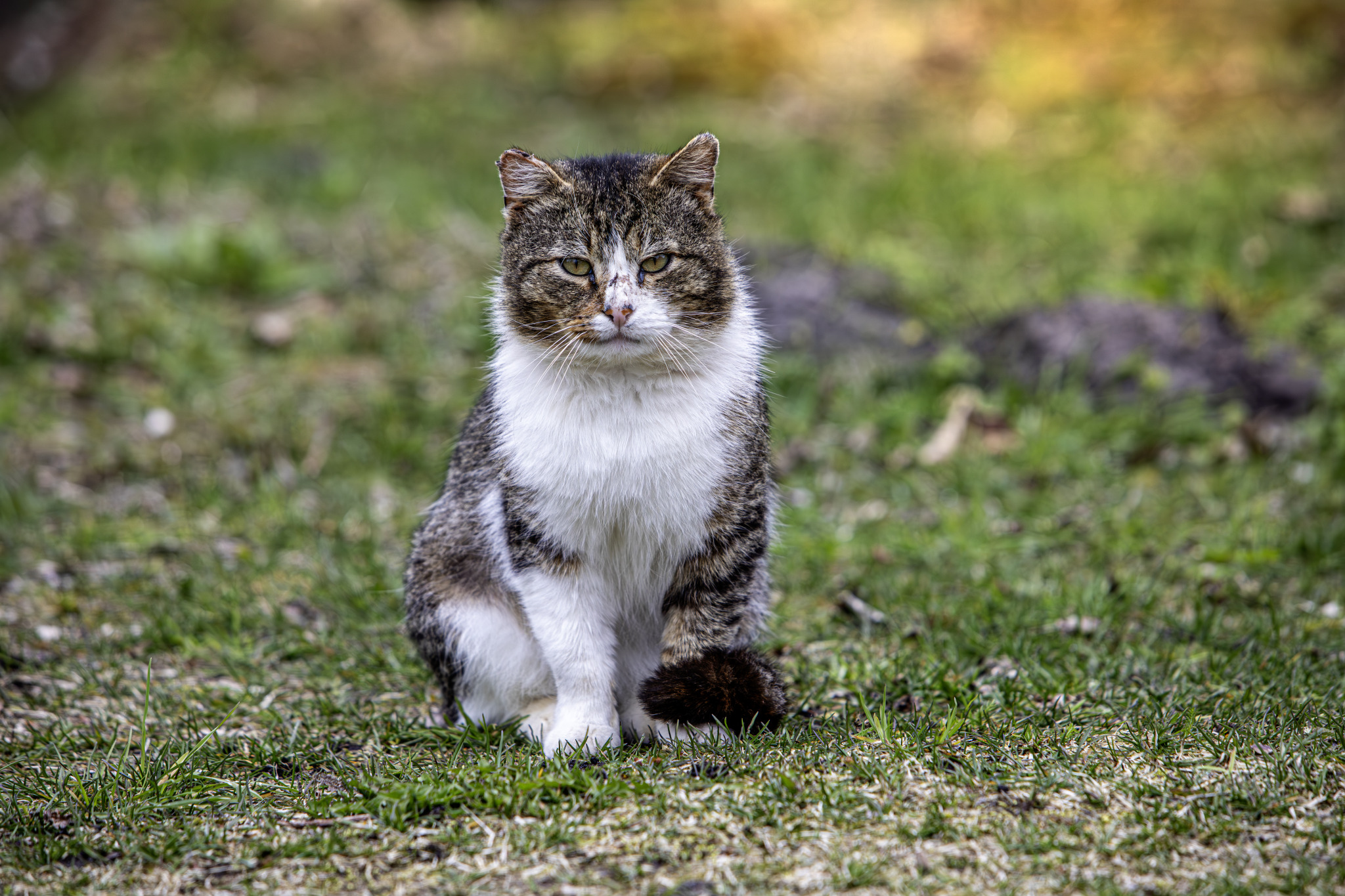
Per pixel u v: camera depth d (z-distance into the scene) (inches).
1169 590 346.3
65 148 766.5
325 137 799.1
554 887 201.2
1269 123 776.9
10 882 206.2
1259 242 591.2
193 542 393.1
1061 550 380.2
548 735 256.5
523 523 252.8
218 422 474.9
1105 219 639.8
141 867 210.8
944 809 218.8
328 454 458.6
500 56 959.6
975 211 660.1
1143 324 499.2
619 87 912.3
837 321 530.3
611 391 250.1
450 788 226.4
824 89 893.8
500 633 272.1
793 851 208.4
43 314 541.6
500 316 270.1
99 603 350.9
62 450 457.1
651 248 252.7
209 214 666.8
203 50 940.0
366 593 353.4
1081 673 285.6
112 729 273.7
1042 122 817.5
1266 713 255.4
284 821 225.3
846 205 671.1
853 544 387.9
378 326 551.5
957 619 327.9
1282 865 200.1
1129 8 914.7
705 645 260.7
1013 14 938.7
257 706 288.4
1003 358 500.7
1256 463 420.8
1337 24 864.3
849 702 276.5
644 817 219.9
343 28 974.4
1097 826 212.8
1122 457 442.0
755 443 261.9
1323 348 488.4
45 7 991.6
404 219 661.9
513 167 260.4
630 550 256.5
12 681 299.7
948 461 442.0
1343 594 335.3
